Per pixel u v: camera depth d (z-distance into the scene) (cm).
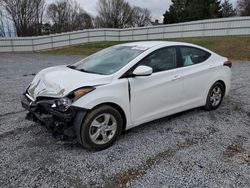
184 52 430
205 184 262
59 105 303
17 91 683
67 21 5644
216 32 2094
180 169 290
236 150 337
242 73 954
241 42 1761
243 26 1928
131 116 354
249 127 415
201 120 444
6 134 382
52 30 5428
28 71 1107
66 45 2691
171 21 5350
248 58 1480
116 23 5812
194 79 432
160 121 438
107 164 300
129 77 346
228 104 538
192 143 356
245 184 263
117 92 330
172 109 407
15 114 479
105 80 328
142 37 2595
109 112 329
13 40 2514
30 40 2539
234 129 407
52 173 281
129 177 275
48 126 320
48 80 349
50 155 319
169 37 2416
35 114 336
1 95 636
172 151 332
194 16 4684
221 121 441
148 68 339
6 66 1312
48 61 1586
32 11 4619
